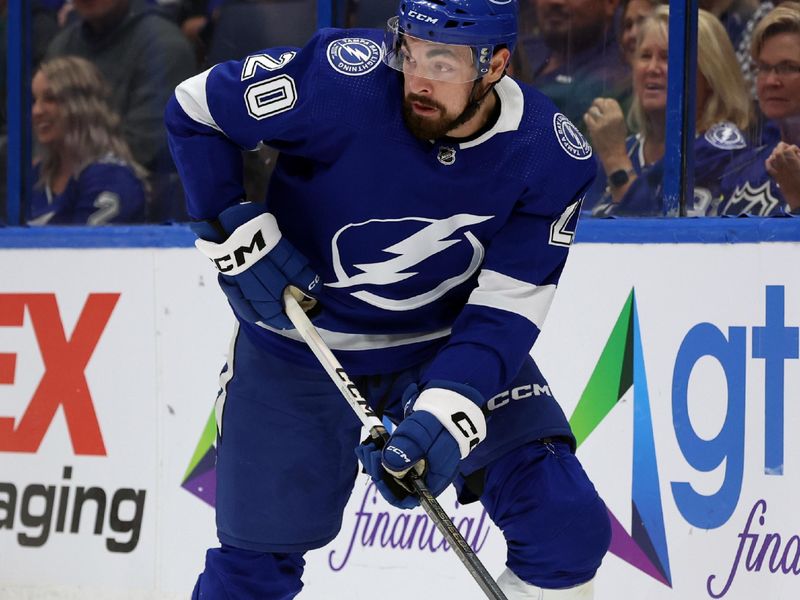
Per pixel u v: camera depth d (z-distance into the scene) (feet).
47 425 36.78
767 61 32.35
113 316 36.24
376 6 35.50
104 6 37.83
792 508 30.22
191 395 35.35
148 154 37.96
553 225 22.70
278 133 22.29
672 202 33.27
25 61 38.88
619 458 31.71
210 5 37.06
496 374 22.12
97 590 36.01
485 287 22.61
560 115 22.76
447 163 21.98
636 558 31.50
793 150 32.50
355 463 25.30
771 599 30.35
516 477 23.22
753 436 30.60
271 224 22.97
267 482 24.45
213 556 24.98
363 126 21.90
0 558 37.01
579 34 33.78
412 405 22.98
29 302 37.14
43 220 39.29
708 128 32.94
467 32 20.29
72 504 36.45
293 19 36.35
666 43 32.94
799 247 30.25
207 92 22.62
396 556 33.12
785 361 30.35
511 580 23.63
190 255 35.37
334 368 22.79
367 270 23.36
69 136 38.68
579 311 32.07
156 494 35.60
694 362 31.09
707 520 30.91
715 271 30.94
